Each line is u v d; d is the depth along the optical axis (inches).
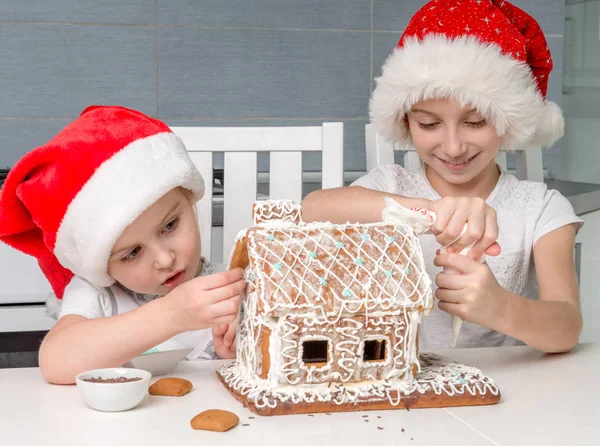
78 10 89.3
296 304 29.8
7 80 88.8
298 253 31.0
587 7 100.0
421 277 31.6
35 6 88.2
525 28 51.0
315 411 30.5
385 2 96.2
